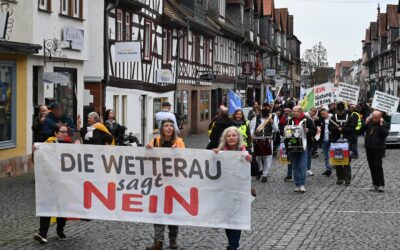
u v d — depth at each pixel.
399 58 76.38
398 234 10.44
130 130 28.56
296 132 15.34
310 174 19.34
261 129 17.66
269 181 17.92
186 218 9.05
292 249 9.34
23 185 16.23
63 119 14.73
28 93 19.55
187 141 34.78
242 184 8.83
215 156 8.88
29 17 19.22
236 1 57.25
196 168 8.96
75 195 9.46
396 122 32.28
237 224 8.87
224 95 50.94
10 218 11.78
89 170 9.40
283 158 17.91
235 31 53.41
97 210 9.41
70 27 21.67
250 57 62.56
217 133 13.82
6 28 17.09
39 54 19.91
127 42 25.00
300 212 12.66
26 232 10.53
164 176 9.11
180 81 37.91
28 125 19.56
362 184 17.19
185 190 9.04
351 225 11.27
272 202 14.02
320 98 27.25
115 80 26.33
